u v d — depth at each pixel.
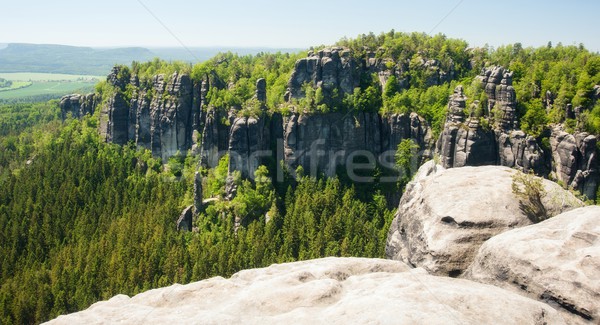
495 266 33.12
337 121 187.38
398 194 180.62
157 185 185.50
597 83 161.75
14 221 149.88
